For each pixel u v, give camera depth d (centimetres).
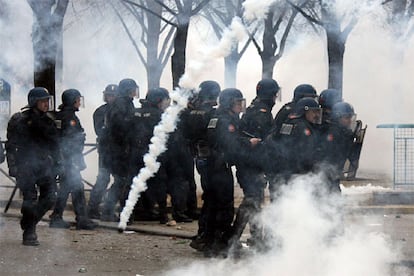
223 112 1672
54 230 2055
